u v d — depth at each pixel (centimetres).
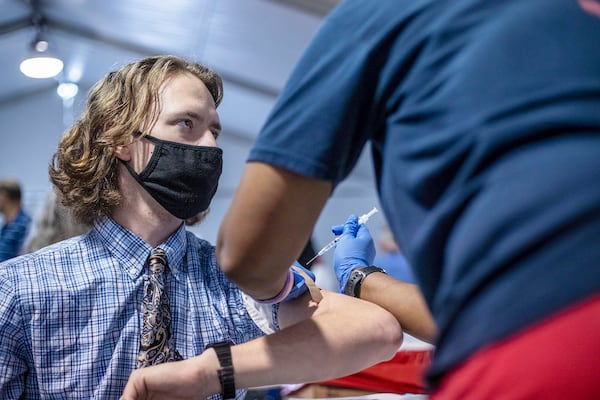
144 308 136
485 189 73
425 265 79
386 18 83
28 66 764
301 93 85
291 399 184
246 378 109
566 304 66
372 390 179
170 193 138
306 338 116
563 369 65
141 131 138
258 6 605
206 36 731
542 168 71
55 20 846
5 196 548
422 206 79
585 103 73
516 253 69
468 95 76
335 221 980
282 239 87
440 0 82
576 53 76
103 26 817
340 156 84
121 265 139
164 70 141
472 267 71
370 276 143
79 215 144
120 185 141
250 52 736
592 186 69
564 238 68
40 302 132
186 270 145
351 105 83
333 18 88
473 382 69
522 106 73
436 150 77
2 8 784
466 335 70
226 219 90
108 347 134
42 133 1026
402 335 132
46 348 132
